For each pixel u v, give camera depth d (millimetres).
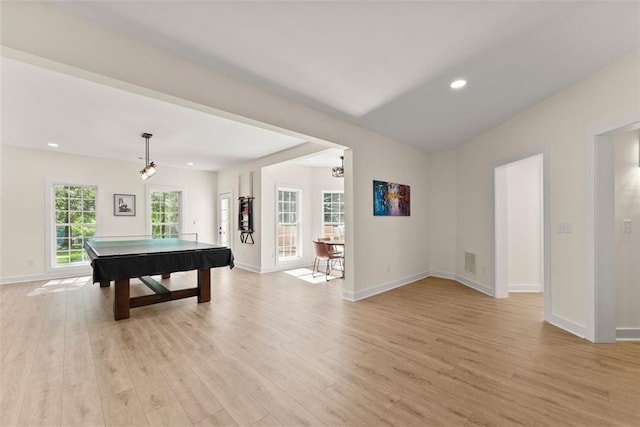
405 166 5000
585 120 2658
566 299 2910
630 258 2662
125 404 1771
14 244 5062
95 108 3248
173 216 7105
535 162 4469
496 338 2732
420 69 2502
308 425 1596
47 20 1756
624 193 2674
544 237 3152
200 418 1651
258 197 6258
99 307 3703
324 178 7312
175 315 3418
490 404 1760
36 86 2715
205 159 6191
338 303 3895
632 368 2156
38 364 2252
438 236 5504
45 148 5129
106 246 4188
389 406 1752
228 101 2596
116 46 2006
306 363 2275
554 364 2229
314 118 3398
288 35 2051
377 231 4398
